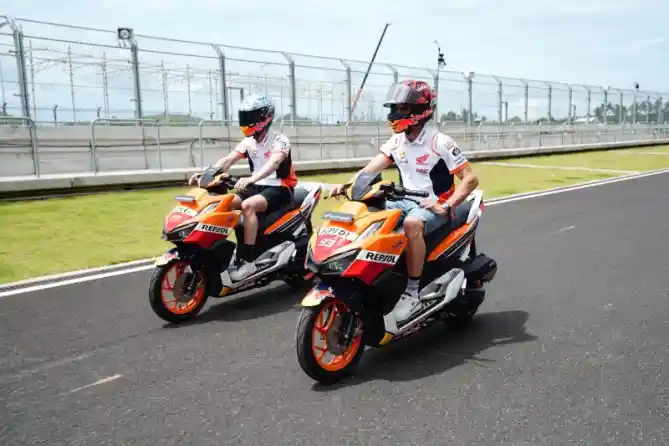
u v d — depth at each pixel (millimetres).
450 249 4520
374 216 3939
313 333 3689
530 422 3240
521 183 16250
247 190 5863
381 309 3996
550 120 34938
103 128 17719
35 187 12688
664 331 4621
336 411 3414
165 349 4449
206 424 3283
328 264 3789
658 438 3053
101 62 20453
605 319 4934
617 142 35938
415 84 4281
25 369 4098
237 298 5840
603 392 3584
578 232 8766
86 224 9672
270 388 3748
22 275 6582
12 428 3273
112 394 3691
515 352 4266
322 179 16891
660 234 8430
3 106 18359
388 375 3922
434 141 4359
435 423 3252
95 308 5430
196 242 5023
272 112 5809
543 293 5727
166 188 14656
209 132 19891
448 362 4117
